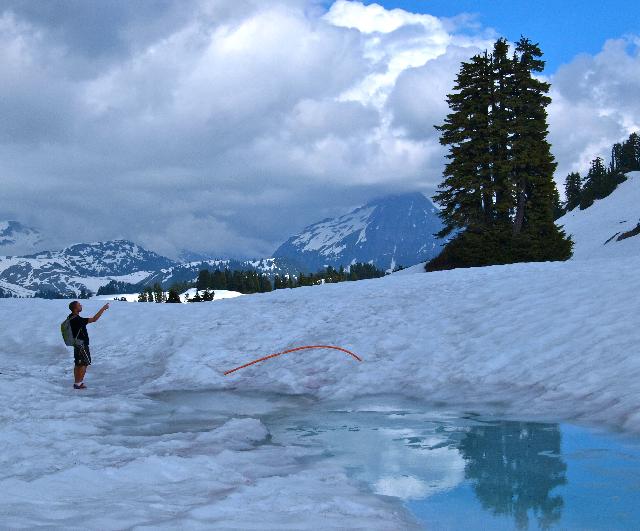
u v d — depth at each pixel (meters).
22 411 10.03
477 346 12.76
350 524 4.52
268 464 6.78
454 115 47.44
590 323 12.02
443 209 48.19
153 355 16.98
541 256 44.91
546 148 46.78
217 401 11.59
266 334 17.08
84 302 24.75
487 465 6.37
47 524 3.98
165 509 4.63
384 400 10.79
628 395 8.33
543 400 9.27
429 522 4.75
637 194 99.69
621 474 5.80
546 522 4.67
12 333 21.00
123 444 7.75
